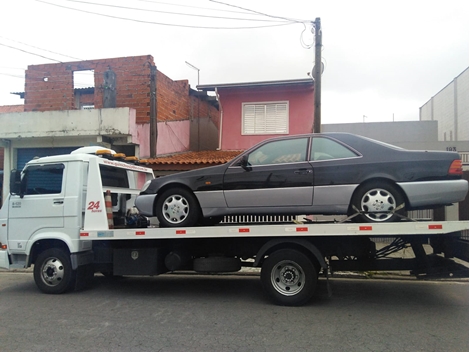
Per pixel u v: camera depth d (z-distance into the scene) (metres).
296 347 4.41
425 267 6.11
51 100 15.62
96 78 15.28
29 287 7.71
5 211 7.32
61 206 6.98
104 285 7.82
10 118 13.37
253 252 6.50
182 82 17.97
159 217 6.61
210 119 21.11
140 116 14.84
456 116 22.95
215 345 4.48
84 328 5.11
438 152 5.80
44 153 13.77
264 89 15.99
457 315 5.61
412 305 6.14
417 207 5.86
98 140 12.97
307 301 6.11
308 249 5.98
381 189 5.80
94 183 6.85
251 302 6.36
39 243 7.22
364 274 8.45
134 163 8.46
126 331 4.97
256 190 6.19
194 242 6.74
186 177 6.52
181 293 7.06
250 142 16.12
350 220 6.01
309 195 6.01
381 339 4.65
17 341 4.65
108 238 6.62
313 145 6.23
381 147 5.99
